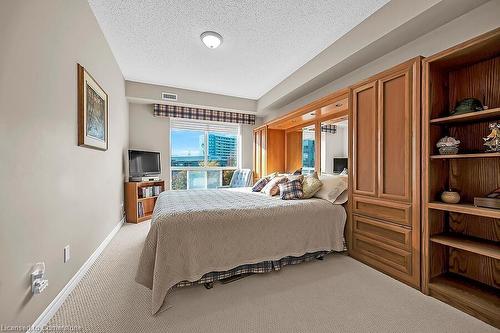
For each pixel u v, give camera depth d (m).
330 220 2.39
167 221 1.71
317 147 3.79
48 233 1.41
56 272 1.50
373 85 2.20
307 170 4.05
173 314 1.48
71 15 1.75
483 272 1.69
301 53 3.03
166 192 3.29
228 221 1.91
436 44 2.02
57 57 1.54
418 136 1.79
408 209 1.86
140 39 2.71
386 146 2.07
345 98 2.72
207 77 3.88
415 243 1.81
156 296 1.52
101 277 1.96
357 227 2.38
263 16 2.28
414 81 1.82
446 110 1.84
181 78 3.94
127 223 3.86
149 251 1.67
